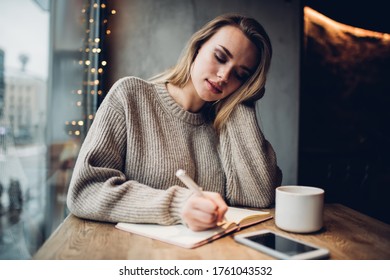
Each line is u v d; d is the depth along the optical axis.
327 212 0.93
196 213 0.65
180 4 2.27
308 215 0.70
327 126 2.45
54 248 0.58
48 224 1.84
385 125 2.53
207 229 0.68
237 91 1.08
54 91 2.01
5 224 1.72
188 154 1.03
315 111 2.42
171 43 2.25
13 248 1.57
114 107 0.95
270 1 2.35
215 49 0.94
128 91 0.98
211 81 0.96
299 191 0.79
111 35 2.20
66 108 2.02
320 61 2.41
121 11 2.20
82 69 2.05
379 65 2.51
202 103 1.09
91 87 2.08
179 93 1.07
